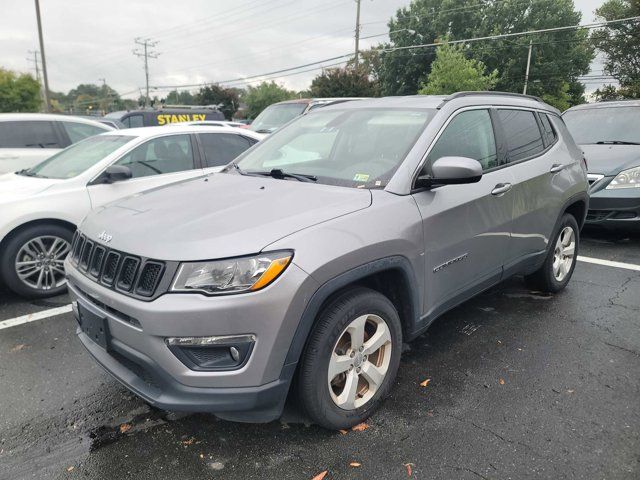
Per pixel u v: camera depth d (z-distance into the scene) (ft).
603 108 26.99
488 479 7.86
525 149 13.52
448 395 10.23
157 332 7.49
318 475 7.98
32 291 15.90
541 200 13.58
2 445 8.92
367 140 11.23
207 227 8.23
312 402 8.38
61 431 9.29
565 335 13.00
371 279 9.55
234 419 8.41
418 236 9.57
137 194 11.15
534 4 141.28
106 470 8.23
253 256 7.57
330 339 8.33
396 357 9.71
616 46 111.45
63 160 18.70
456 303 11.38
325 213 8.63
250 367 7.59
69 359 12.09
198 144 19.94
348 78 113.60
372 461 8.29
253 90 229.04
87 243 9.34
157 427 9.32
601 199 21.67
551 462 8.23
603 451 8.50
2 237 15.17
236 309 7.37
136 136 18.58
